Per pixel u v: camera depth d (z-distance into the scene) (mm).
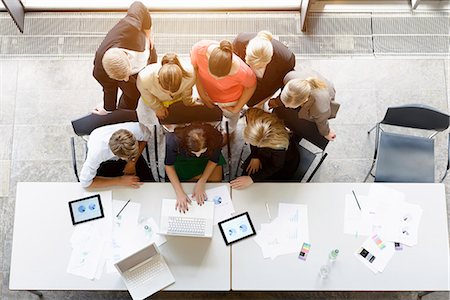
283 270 2828
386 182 3207
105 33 3912
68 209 2906
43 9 3912
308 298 3453
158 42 3885
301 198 2932
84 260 2840
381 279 2814
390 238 2861
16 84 3812
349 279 2816
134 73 2816
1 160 3686
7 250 3551
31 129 3736
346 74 3840
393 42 3898
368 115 3770
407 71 3848
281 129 2795
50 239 2865
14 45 3889
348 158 3709
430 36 3898
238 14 3926
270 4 3916
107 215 2896
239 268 2834
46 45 3891
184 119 3002
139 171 3213
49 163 3686
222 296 3447
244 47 2902
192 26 3910
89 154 2805
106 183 2934
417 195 2936
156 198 2932
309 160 3248
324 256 2842
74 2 3912
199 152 2668
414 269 2826
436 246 2855
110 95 3041
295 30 3906
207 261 2844
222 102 2975
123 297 3461
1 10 3906
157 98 2803
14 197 3633
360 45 3896
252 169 3174
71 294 3475
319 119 2787
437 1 3934
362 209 2910
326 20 3924
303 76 2770
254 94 3127
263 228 2885
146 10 2834
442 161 3686
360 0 3955
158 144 3686
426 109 3023
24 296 3480
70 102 3785
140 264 2791
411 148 3295
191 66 2684
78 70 3842
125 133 2660
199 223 2867
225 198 2932
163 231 2852
